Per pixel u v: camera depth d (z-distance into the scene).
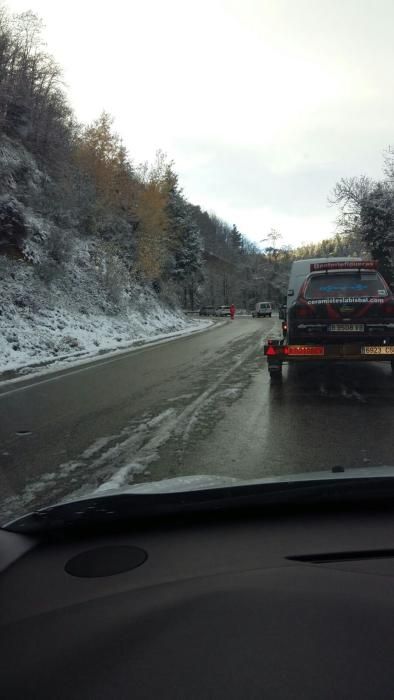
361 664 1.54
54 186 23.23
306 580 2.08
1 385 9.94
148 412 7.34
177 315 37.16
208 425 6.50
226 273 112.38
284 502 2.79
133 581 2.16
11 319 16.06
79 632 1.78
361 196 30.42
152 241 32.12
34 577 2.25
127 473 4.68
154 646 1.66
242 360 13.25
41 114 23.98
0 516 3.75
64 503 2.69
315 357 8.72
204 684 1.48
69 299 21.23
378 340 8.55
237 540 2.55
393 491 2.83
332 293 8.97
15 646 1.72
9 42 22.45
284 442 5.66
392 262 29.80
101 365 12.73
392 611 1.82
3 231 19.11
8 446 5.75
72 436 6.13
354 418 6.73
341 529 2.66
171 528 2.73
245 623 1.77
